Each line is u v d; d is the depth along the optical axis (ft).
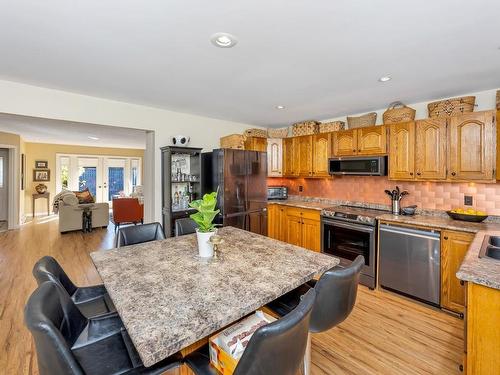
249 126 16.49
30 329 2.83
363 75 8.27
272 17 5.27
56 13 5.13
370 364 6.31
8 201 20.33
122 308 3.69
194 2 4.81
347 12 5.08
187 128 13.69
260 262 5.55
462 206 9.86
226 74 8.27
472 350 4.65
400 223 9.56
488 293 4.47
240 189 13.30
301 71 7.97
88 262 13.30
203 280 4.64
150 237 8.01
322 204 14.03
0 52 6.79
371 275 10.33
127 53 6.86
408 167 10.21
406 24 5.46
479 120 8.54
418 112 11.18
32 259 13.67
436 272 8.66
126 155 32.99
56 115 9.88
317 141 13.65
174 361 3.80
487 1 4.69
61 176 28.94
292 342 3.02
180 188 13.56
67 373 2.79
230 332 3.89
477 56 6.90
